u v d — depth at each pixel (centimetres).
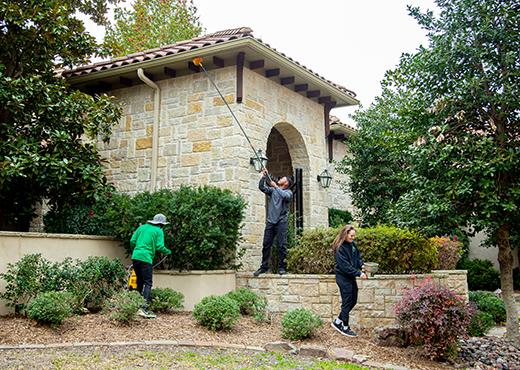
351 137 1170
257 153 912
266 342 586
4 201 799
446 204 582
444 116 629
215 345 540
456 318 545
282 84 1005
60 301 557
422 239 762
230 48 828
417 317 552
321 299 746
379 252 758
